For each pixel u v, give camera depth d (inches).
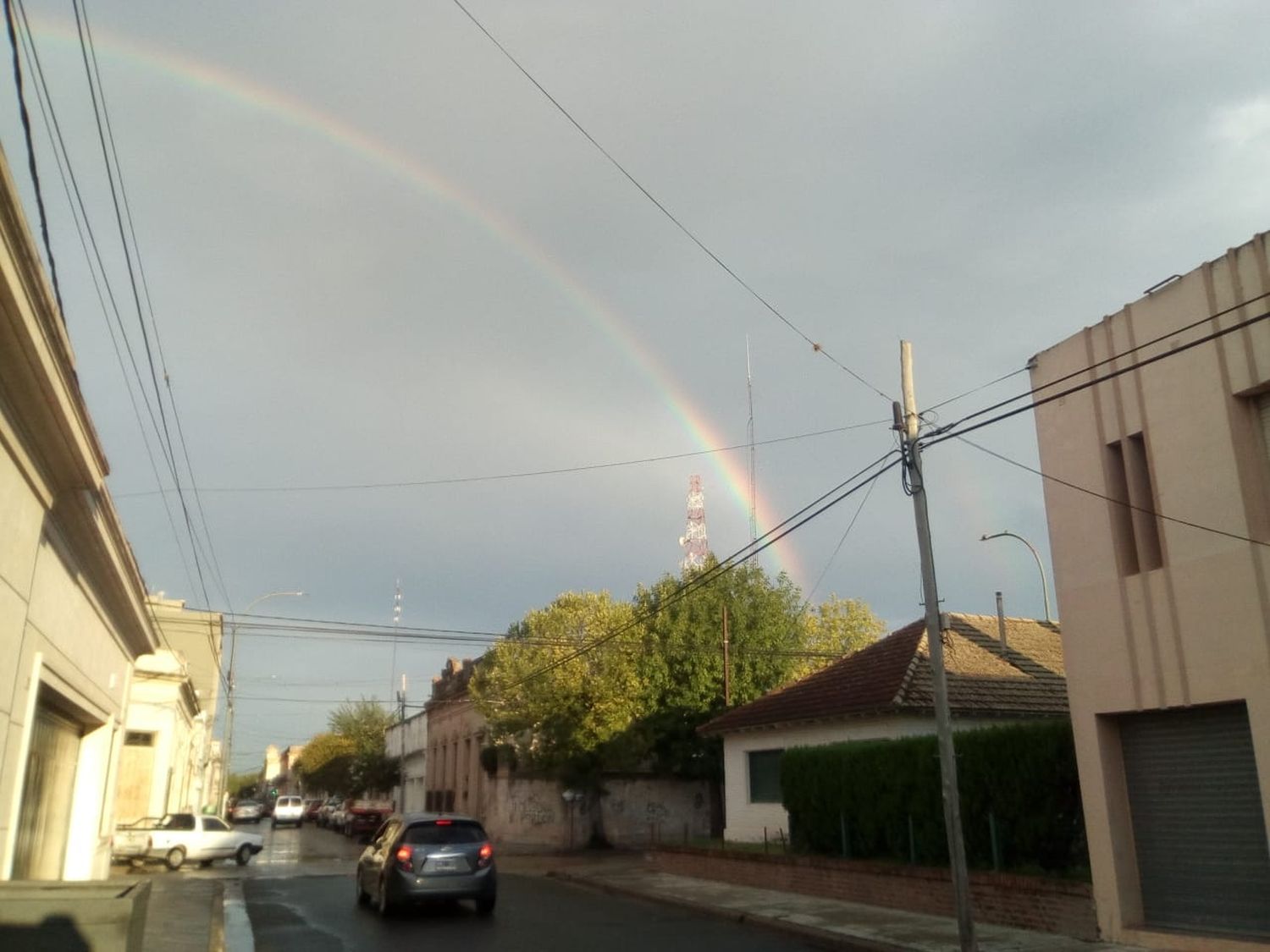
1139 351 522.6
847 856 738.8
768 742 983.6
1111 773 524.1
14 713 355.9
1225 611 465.7
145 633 693.3
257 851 1268.5
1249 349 466.0
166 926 597.3
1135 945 491.8
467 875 682.8
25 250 266.1
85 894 279.9
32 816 460.1
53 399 321.1
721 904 709.9
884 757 709.9
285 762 5964.6
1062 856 580.1
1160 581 499.8
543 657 1385.3
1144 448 522.0
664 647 1445.6
